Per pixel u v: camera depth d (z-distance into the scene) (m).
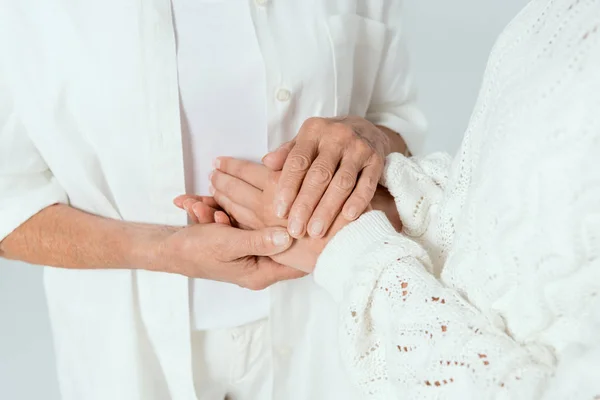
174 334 1.04
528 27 0.59
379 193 0.90
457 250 0.65
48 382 1.76
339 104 1.07
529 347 0.56
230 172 0.90
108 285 1.02
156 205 0.99
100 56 0.90
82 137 0.94
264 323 1.09
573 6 0.54
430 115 2.33
